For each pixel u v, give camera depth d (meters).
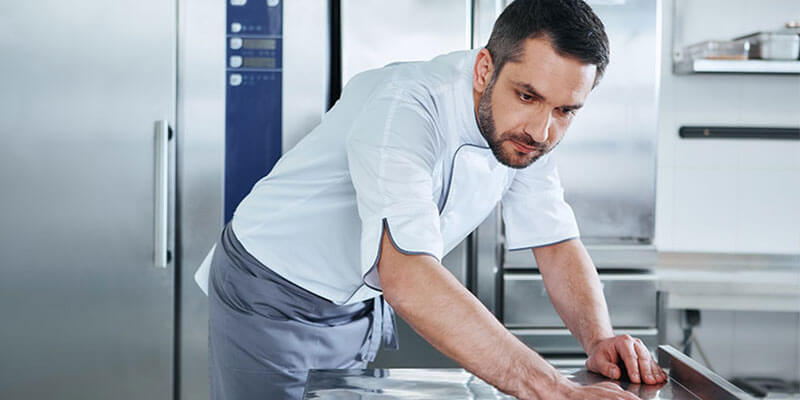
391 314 1.58
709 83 2.78
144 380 2.13
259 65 2.11
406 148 1.04
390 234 0.99
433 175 1.18
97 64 2.07
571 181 2.25
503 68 1.01
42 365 2.13
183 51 2.09
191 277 2.13
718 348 2.33
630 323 2.27
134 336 2.12
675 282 2.35
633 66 2.24
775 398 2.32
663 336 2.32
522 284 2.19
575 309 1.29
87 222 2.10
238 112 2.11
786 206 2.79
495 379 0.95
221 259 1.45
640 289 2.26
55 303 2.12
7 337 2.12
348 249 1.34
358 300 1.43
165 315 2.12
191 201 2.11
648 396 0.99
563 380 0.94
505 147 1.05
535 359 0.95
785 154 2.79
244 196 2.12
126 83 2.08
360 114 1.14
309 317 1.41
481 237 2.15
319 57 2.12
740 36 2.76
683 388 1.04
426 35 2.12
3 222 2.09
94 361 2.13
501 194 1.36
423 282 0.97
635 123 2.24
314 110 2.12
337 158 1.30
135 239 2.10
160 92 2.08
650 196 2.26
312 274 1.37
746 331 2.34
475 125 1.16
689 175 2.80
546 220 1.39
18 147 2.08
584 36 0.96
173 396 2.15
